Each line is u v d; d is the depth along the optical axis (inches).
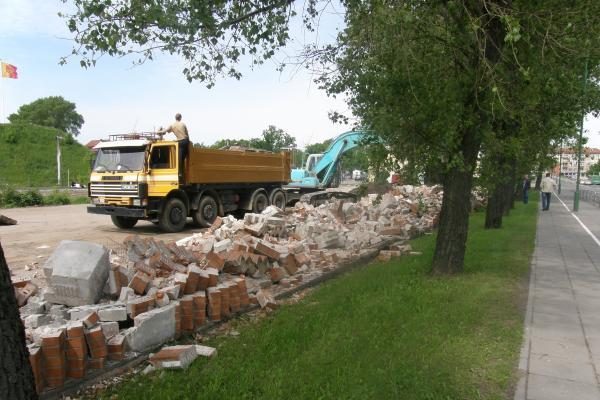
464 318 232.8
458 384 164.9
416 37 293.9
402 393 155.7
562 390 163.2
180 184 613.9
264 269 314.7
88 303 201.2
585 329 224.4
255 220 427.2
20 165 2338.8
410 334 209.5
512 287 299.9
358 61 303.1
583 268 365.7
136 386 165.0
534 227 642.2
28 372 109.0
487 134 314.7
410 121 301.1
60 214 885.2
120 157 622.8
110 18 222.1
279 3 247.1
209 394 156.1
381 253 420.5
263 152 789.2
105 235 598.5
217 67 270.1
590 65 426.6
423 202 688.4
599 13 286.7
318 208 581.6
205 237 395.9
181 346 188.9
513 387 165.3
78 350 165.5
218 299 231.1
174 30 234.7
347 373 169.6
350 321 226.8
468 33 289.7
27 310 201.5
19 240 545.6
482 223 698.8
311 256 377.1
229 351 195.9
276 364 179.8
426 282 307.9
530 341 208.2
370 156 325.1
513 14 271.4
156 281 226.4
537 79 315.3
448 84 297.0
